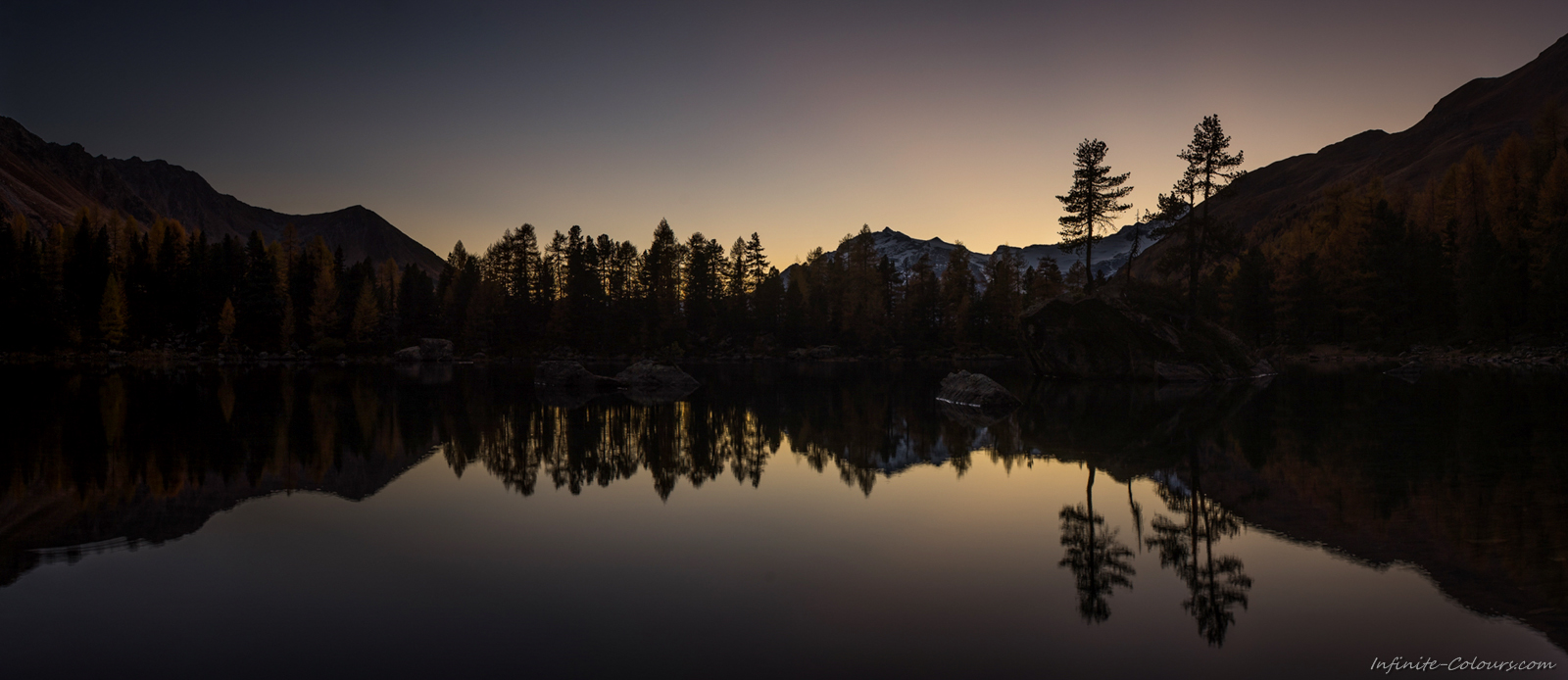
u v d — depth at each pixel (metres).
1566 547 8.57
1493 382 36.06
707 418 24.80
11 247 74.44
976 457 16.25
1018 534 9.49
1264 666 5.49
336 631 6.13
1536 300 55.16
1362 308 71.62
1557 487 11.89
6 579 7.56
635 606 6.76
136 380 43.00
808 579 7.58
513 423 23.00
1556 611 6.60
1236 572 7.84
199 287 84.69
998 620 6.43
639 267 107.88
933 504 11.35
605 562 8.16
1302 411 25.00
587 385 42.69
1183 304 49.03
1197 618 6.50
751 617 6.45
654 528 9.77
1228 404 28.27
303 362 78.00
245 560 8.23
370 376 51.75
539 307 102.88
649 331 101.50
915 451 17.19
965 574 7.77
